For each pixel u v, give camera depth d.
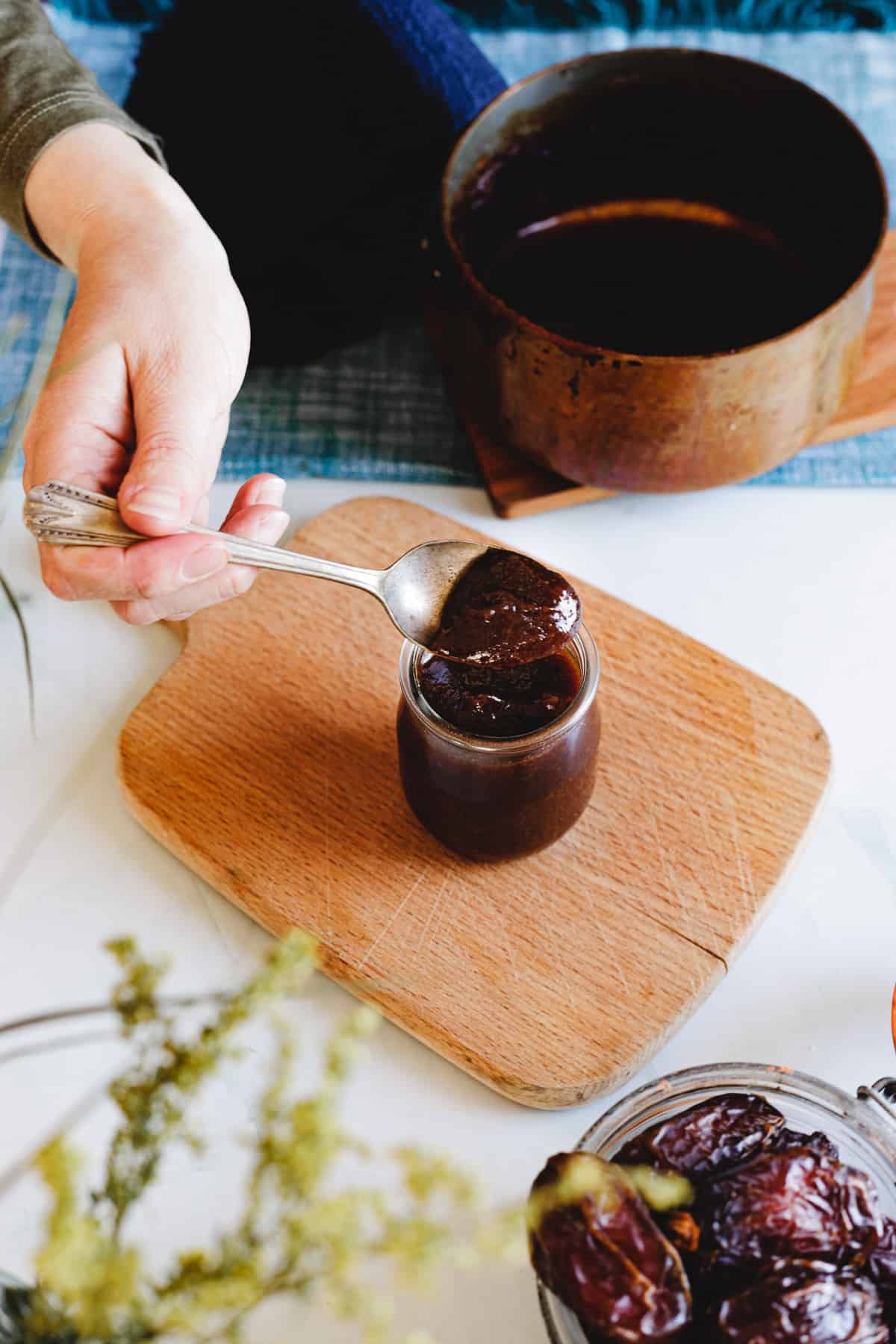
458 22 1.03
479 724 0.66
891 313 0.88
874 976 0.70
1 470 0.65
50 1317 0.52
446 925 0.70
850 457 0.85
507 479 0.84
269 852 0.72
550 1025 0.68
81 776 0.76
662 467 0.78
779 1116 0.61
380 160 0.83
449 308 0.80
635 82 0.85
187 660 0.77
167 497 0.65
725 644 0.79
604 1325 0.56
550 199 0.91
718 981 0.69
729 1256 0.58
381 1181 0.66
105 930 0.72
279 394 0.88
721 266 0.89
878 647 0.79
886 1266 0.58
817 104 0.83
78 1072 0.68
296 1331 0.62
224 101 0.83
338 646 0.78
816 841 0.74
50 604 0.81
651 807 0.73
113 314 0.71
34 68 0.78
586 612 0.79
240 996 0.52
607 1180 0.57
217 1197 0.65
